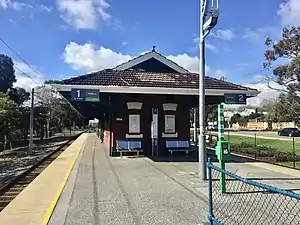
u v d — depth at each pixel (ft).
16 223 20.27
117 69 61.87
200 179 34.47
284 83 72.74
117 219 20.79
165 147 60.49
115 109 59.00
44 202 25.79
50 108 184.85
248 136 137.90
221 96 54.24
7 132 80.94
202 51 35.47
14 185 38.99
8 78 173.58
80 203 24.80
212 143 86.28
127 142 57.82
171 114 61.11
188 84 53.62
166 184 31.91
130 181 33.65
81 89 47.11
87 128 352.28
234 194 26.99
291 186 31.55
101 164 47.29
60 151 78.07
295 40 69.62
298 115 73.31
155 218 20.92
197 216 21.24
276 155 56.03
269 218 20.54
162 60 63.98
